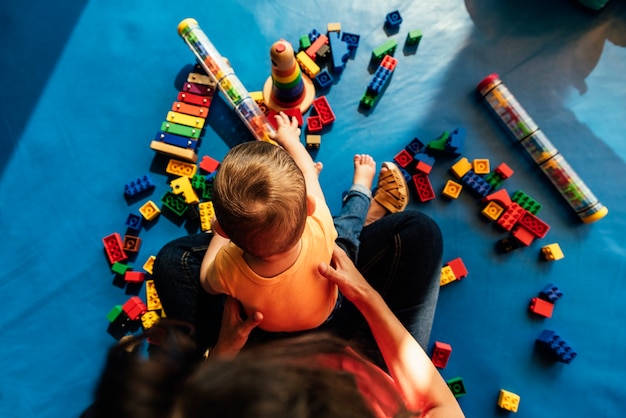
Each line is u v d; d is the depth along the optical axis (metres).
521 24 1.12
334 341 0.50
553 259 1.02
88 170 1.07
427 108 1.09
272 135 0.99
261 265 0.63
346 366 0.49
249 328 0.66
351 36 1.10
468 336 1.00
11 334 1.00
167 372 0.39
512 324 1.01
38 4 1.14
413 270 0.83
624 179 1.06
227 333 0.71
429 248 0.84
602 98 1.09
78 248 1.04
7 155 1.07
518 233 1.02
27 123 1.09
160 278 0.87
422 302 0.83
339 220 0.90
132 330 1.01
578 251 1.03
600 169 1.06
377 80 1.06
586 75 1.10
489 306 1.01
